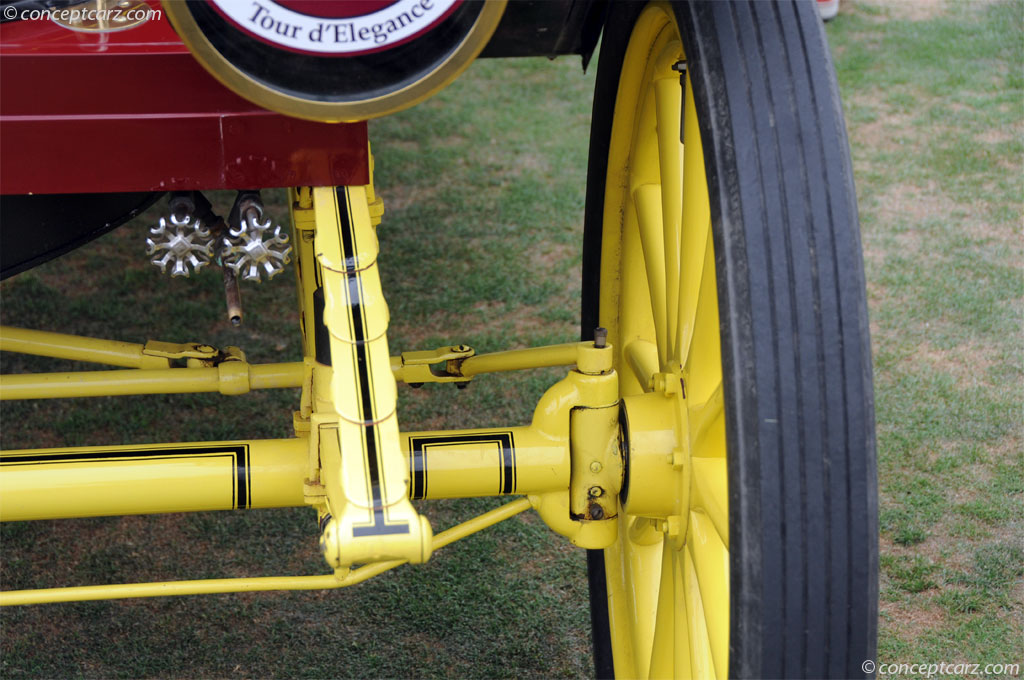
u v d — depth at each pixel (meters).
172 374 2.18
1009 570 2.74
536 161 5.33
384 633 2.58
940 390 3.48
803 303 1.41
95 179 1.46
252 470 1.76
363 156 1.52
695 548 1.70
